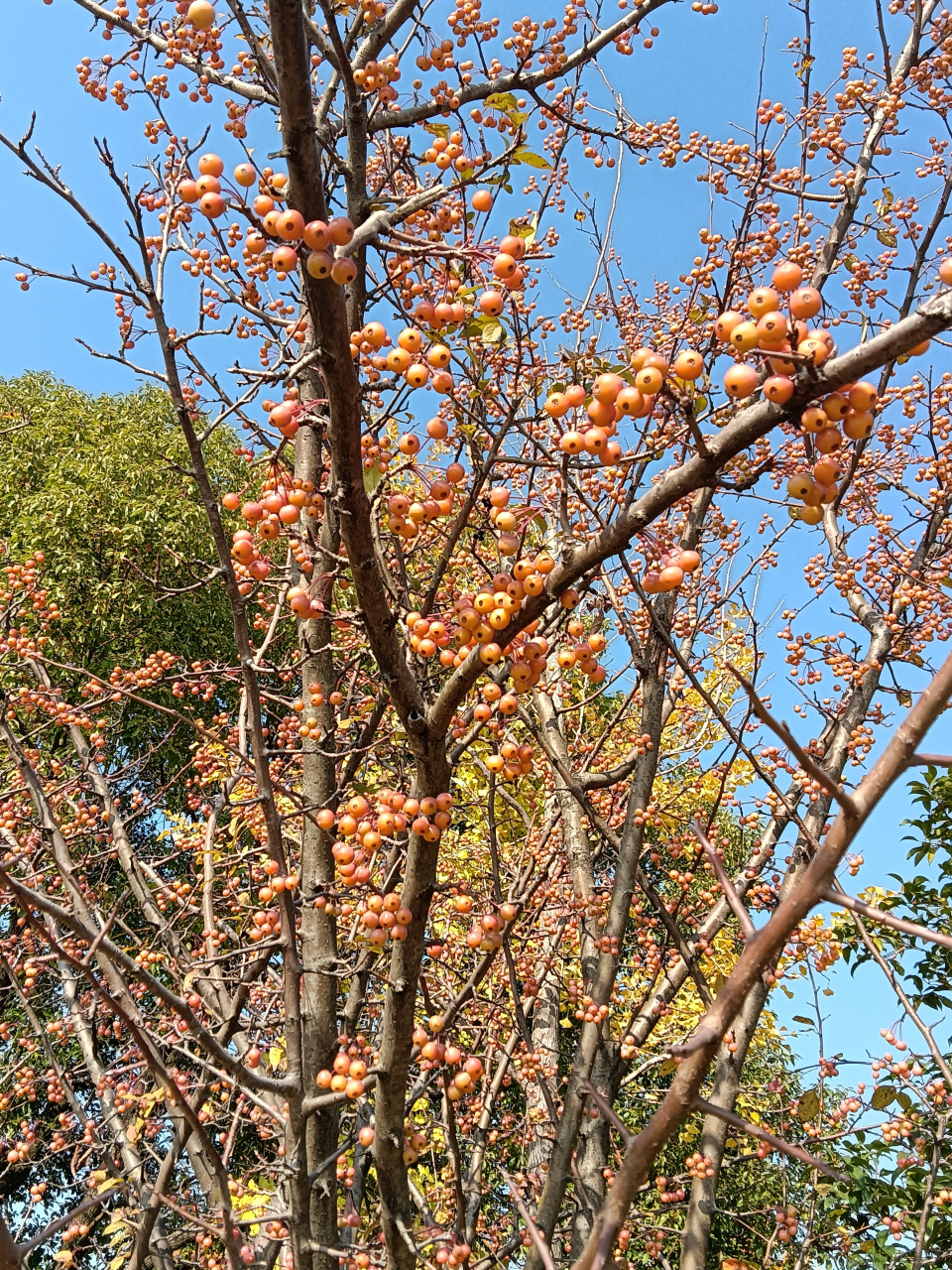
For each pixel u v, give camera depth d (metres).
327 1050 3.86
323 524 4.06
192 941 6.78
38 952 5.86
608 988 4.23
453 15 4.27
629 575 2.38
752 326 1.79
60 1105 7.54
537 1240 1.45
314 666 4.48
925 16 5.44
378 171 4.50
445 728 2.53
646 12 4.53
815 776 1.22
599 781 4.91
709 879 6.61
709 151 5.36
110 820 5.54
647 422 2.36
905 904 5.34
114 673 5.86
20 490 11.91
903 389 5.10
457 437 3.38
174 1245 4.97
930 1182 3.81
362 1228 4.20
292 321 3.93
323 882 4.02
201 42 4.36
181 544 11.71
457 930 5.60
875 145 5.25
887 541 5.18
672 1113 1.29
